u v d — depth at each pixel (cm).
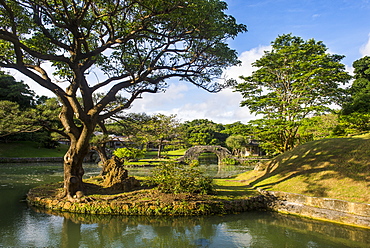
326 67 2352
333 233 992
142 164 3916
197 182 1344
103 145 1903
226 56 1445
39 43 1216
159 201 1197
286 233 996
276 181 1584
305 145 1898
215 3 1169
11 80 4219
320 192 1260
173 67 1430
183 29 1317
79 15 1084
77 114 1195
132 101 1455
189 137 6612
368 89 2556
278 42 2650
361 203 1066
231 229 1035
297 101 2244
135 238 912
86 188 1411
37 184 1964
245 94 2702
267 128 2420
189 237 937
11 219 1080
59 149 4984
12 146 4409
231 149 6831
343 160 1434
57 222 1051
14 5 1008
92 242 867
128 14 1179
